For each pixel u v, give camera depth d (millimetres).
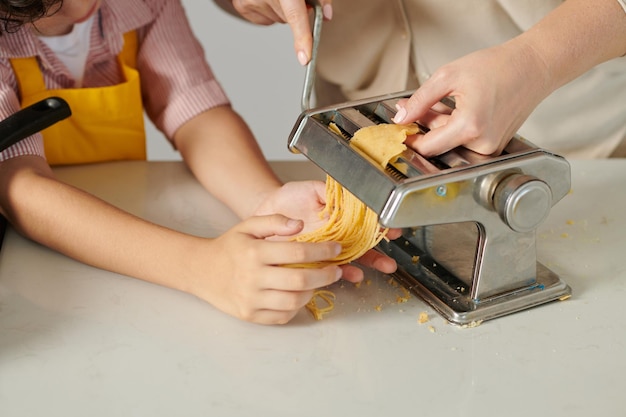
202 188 1346
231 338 1011
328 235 1086
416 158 994
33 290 1091
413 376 951
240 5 1292
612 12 1070
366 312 1055
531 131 1499
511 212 978
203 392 929
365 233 1050
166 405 912
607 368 960
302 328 1027
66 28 1388
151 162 1422
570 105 1460
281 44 2873
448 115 1064
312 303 1057
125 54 1477
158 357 979
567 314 1046
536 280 1075
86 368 962
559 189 1019
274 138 2973
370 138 1002
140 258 1105
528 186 968
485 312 1033
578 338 1006
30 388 936
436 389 932
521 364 967
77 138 1396
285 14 1129
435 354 984
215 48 2881
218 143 1366
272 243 1019
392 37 1466
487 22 1402
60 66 1396
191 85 1449
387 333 1019
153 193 1325
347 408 907
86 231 1135
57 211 1153
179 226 1239
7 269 1132
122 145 1439
